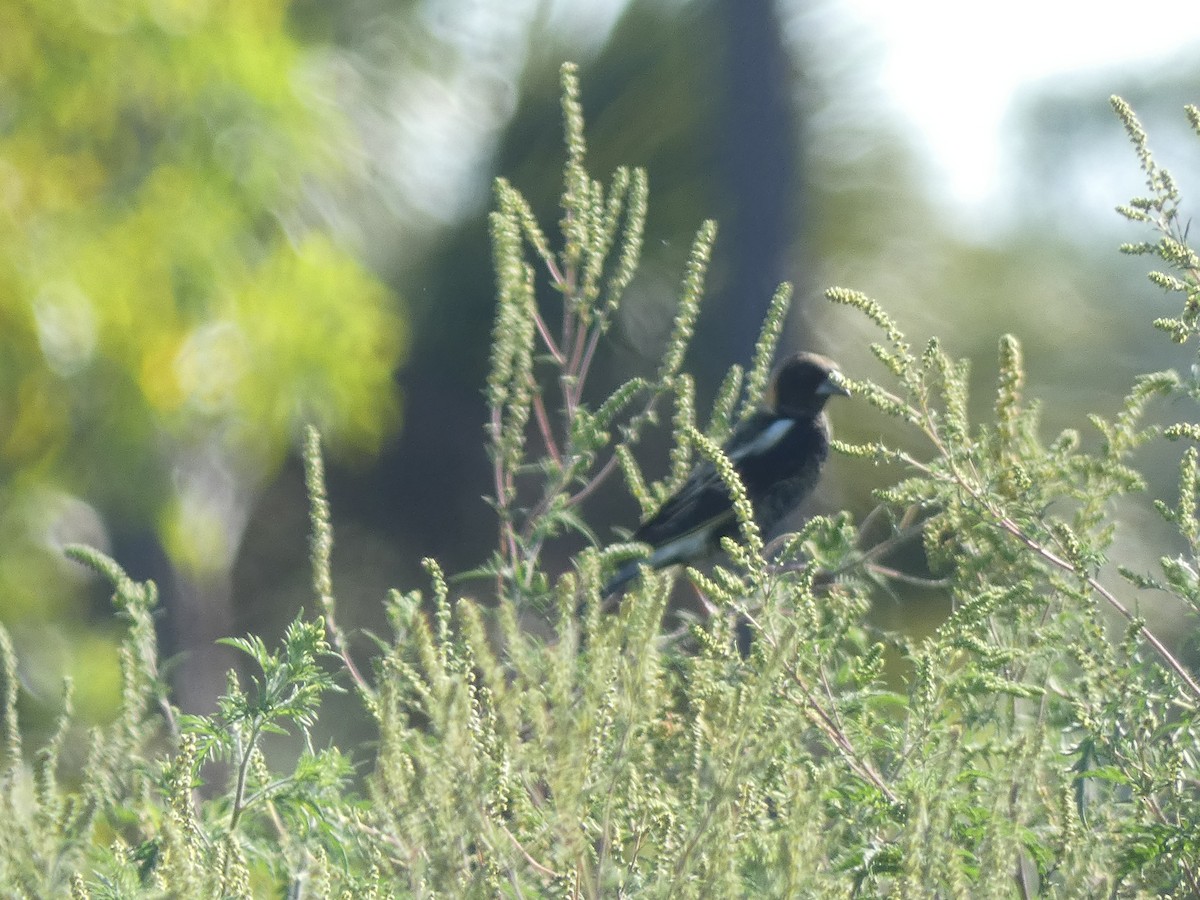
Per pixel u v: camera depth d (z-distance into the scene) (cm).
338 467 2172
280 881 427
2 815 380
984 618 443
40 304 1292
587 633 378
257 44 1387
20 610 1345
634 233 611
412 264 1953
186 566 1719
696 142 1698
